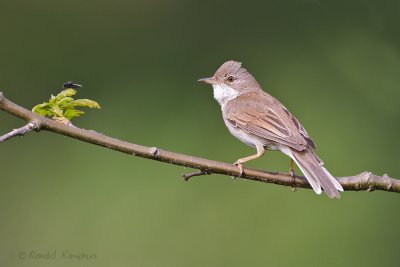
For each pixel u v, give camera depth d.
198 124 14.24
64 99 7.02
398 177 13.83
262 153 8.98
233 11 15.82
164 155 7.33
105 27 15.85
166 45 15.76
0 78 15.00
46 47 15.49
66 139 13.88
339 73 14.91
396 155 14.02
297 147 8.62
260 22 15.67
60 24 15.75
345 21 15.38
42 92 15.12
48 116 7.35
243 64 15.37
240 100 10.03
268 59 15.29
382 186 7.82
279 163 13.34
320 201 12.98
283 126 9.12
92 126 14.38
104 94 15.05
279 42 15.49
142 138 14.13
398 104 14.52
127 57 15.61
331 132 14.05
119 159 13.48
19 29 15.52
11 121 14.20
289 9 15.66
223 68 10.97
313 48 15.28
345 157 13.80
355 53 15.02
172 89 15.05
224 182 13.18
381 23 15.27
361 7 15.38
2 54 15.20
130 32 15.86
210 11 15.93
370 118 14.38
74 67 15.40
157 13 16.02
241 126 9.47
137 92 14.99
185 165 7.48
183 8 16.05
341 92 14.70
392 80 14.74
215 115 14.30
